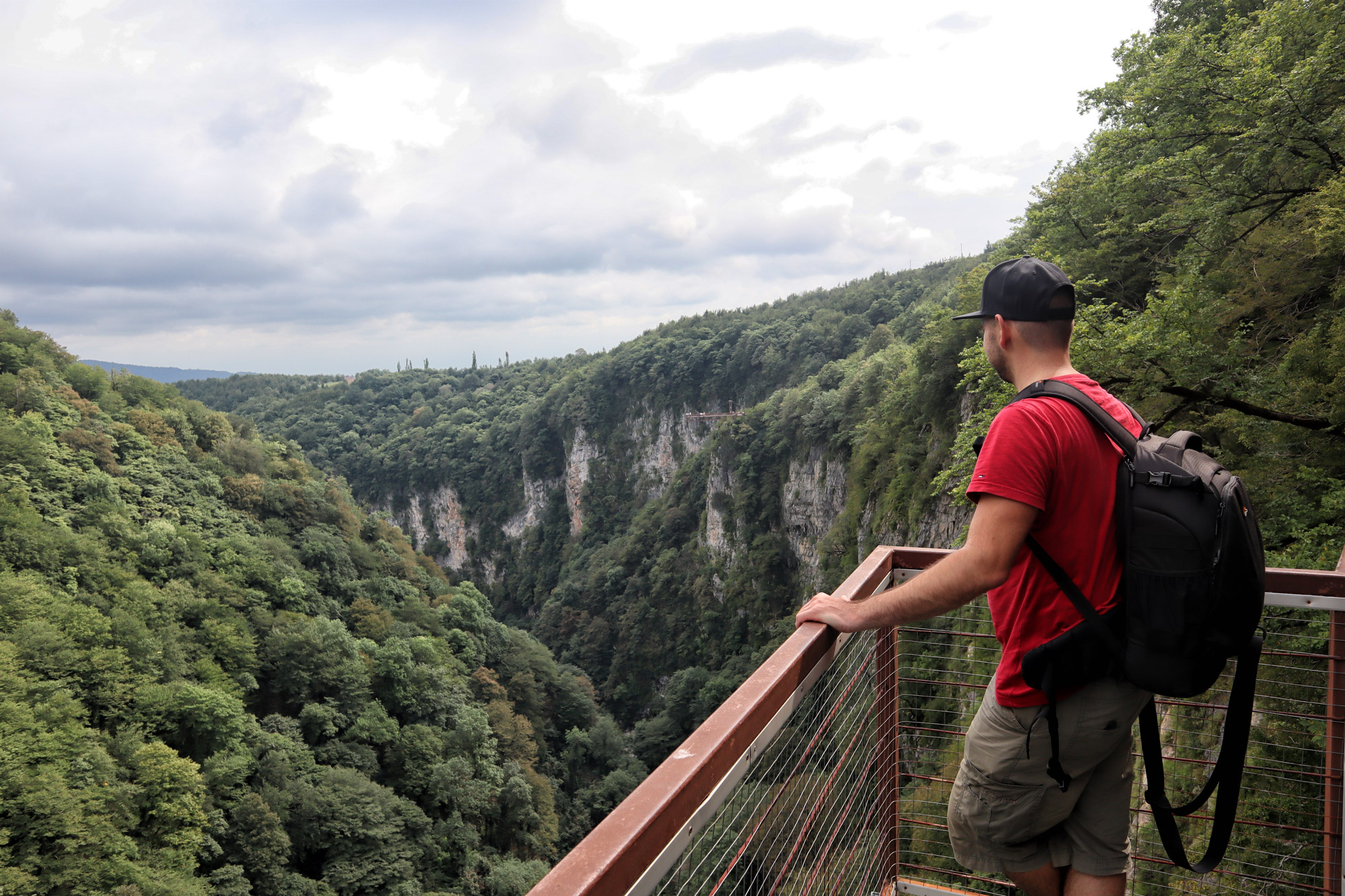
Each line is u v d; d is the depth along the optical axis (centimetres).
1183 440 142
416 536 14350
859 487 5109
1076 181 1848
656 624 8762
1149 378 1119
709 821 113
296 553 6366
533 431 13112
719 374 11806
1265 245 1157
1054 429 140
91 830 2736
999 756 161
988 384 1304
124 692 3562
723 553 8300
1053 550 142
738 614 7844
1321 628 345
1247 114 1105
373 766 4178
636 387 12362
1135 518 134
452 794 4028
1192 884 297
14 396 5962
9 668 3244
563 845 4919
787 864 143
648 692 8525
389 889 3316
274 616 5059
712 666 7838
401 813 3672
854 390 6381
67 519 4838
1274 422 1037
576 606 9962
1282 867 287
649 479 12231
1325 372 982
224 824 3198
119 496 5484
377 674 4844
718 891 114
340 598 6344
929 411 3778
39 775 2830
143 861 2836
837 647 181
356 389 17950
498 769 4650
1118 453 142
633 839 86
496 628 7475
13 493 4681
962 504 3192
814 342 10712
